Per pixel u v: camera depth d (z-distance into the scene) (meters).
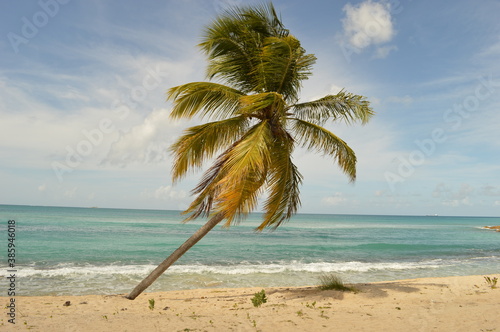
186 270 15.44
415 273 15.95
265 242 31.83
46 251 21.25
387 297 8.42
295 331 5.11
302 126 9.21
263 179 8.16
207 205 8.70
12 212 92.88
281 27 9.12
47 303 8.26
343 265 17.95
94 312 7.09
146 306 8.02
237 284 12.74
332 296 8.70
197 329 5.21
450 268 17.62
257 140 7.66
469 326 5.12
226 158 8.46
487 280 10.84
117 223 55.84
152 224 56.81
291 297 8.83
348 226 73.50
